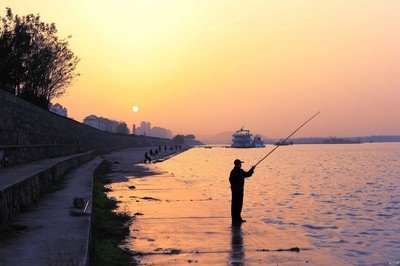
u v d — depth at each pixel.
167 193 20.41
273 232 11.58
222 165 72.25
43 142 27.95
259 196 29.05
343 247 13.69
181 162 78.75
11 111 19.97
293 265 8.48
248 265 8.36
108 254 7.98
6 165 17.17
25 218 9.59
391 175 52.72
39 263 5.88
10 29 32.47
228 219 13.43
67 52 41.09
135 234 11.02
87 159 39.62
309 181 43.34
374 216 20.69
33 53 35.94
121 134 112.94
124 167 42.47
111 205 15.79
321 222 18.62
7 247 6.85
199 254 9.11
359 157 120.38
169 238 10.62
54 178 17.91
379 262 11.63
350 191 33.59
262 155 138.75
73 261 5.98
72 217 9.73
